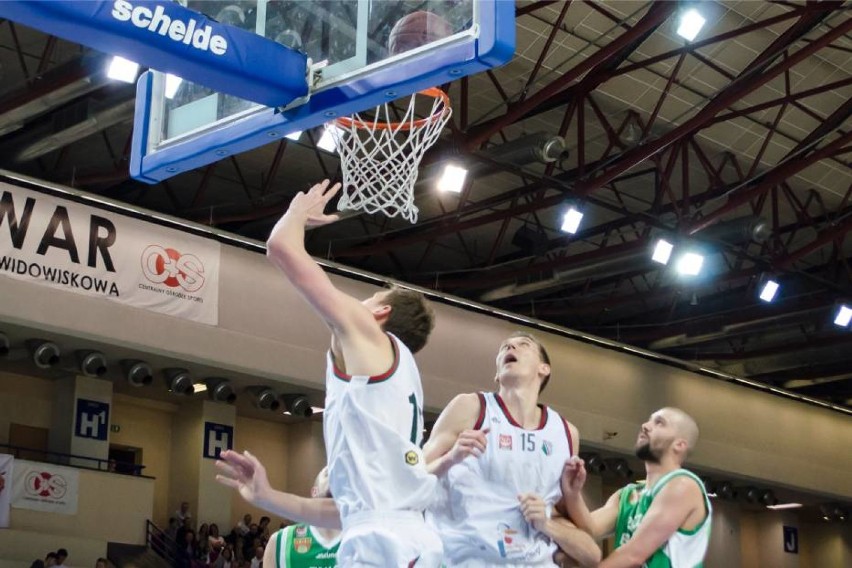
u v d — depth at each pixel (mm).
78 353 22688
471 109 22062
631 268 24734
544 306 29844
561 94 21391
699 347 32750
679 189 25391
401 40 5738
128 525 24781
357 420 4160
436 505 5355
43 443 26016
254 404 25297
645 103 21953
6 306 20297
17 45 18484
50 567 22578
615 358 29422
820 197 25594
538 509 5207
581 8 19359
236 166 23422
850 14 19797
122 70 17250
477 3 5457
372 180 8047
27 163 22422
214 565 25453
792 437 32844
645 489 6188
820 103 22281
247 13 6172
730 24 19812
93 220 21562
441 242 27484
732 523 35969
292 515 4613
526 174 21969
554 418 5539
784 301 29266
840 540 38281
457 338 26297
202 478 27609
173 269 22438
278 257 4203
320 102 6004
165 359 23062
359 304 4277
